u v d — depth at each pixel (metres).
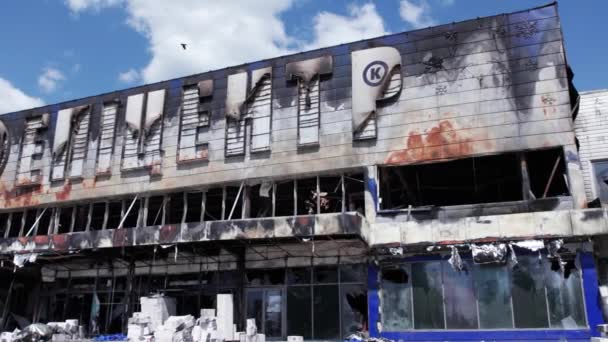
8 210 34.97
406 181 30.59
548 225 22.88
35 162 35.09
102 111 34.09
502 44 25.78
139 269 31.55
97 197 32.34
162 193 30.95
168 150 31.30
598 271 23.17
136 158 31.97
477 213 24.39
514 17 25.97
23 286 34.66
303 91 28.89
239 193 28.31
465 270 24.11
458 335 23.41
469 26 26.55
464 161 28.03
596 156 28.72
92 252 29.17
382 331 24.55
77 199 32.84
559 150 24.27
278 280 27.97
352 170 26.86
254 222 25.16
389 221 25.53
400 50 27.50
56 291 33.62
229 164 29.42
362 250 26.50
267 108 29.45
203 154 30.20
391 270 25.33
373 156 26.53
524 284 23.11
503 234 23.45
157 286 30.83
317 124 28.08
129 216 36.78
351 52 28.47
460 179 31.00
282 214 33.94
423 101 26.34
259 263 28.55
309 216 24.34
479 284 23.75
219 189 30.05
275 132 28.89
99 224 36.97
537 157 26.69
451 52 26.52
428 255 24.81
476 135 25.02
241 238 25.19
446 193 33.53
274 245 26.84
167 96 32.41
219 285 29.38
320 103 28.36
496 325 23.06
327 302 26.67
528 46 25.34
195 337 22.55
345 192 29.52
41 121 35.75
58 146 34.50
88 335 30.92
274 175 28.17
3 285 34.72
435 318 23.98
